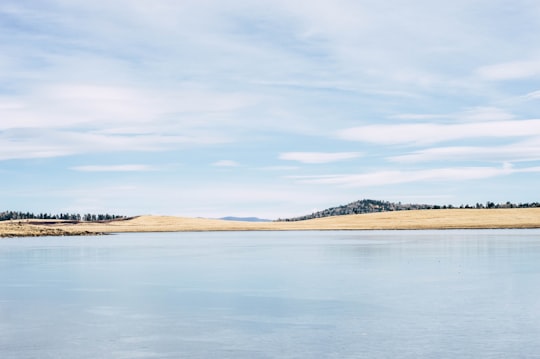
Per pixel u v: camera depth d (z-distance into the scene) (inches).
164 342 768.3
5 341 778.8
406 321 880.3
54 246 3127.5
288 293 1168.2
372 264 1766.7
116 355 706.8
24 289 1267.2
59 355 708.0
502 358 674.2
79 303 1075.9
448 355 688.4
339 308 994.7
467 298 1085.8
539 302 1037.8
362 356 688.4
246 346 742.5
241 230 7465.6
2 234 4832.7
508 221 7066.9
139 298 1129.4
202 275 1508.4
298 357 688.4
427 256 2064.5
